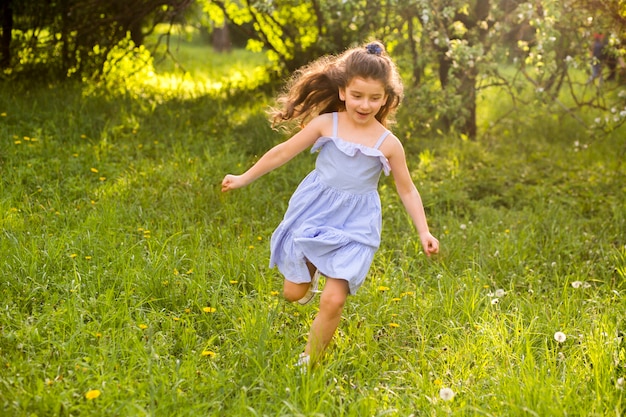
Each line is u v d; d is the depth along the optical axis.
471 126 9.67
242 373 3.65
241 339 3.95
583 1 7.82
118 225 5.38
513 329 4.30
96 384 3.33
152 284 4.42
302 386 3.40
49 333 3.79
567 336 4.15
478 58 7.82
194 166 6.86
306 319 4.30
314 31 10.59
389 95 3.95
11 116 7.66
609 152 9.18
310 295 4.04
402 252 5.58
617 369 3.68
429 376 3.75
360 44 8.70
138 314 4.05
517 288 5.16
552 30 7.62
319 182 3.89
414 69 9.18
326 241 3.72
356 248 3.79
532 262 5.55
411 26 8.84
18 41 10.37
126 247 4.95
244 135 8.28
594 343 3.89
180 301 4.39
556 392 3.44
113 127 7.68
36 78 9.91
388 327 4.32
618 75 8.41
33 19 10.36
